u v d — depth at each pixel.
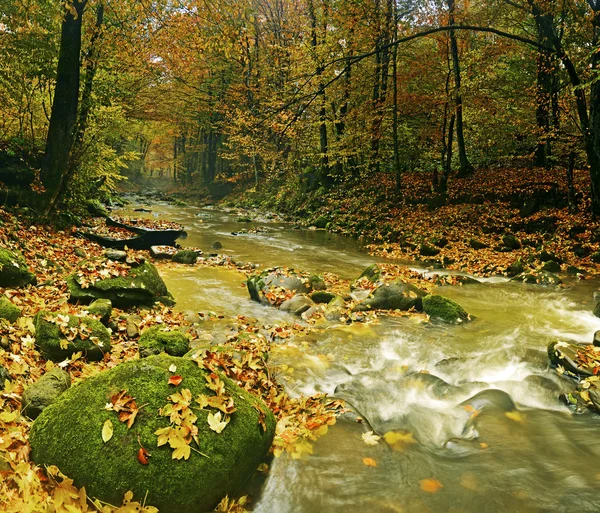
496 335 6.43
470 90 17.48
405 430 3.92
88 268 6.75
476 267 11.52
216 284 8.84
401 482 3.16
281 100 8.86
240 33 10.09
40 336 4.48
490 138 20.39
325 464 3.33
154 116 22.70
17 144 12.04
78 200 14.04
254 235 17.88
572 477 3.20
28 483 2.58
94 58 13.50
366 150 23.28
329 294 7.79
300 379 4.80
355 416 3.99
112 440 2.80
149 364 3.37
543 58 15.25
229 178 37.88
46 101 13.54
